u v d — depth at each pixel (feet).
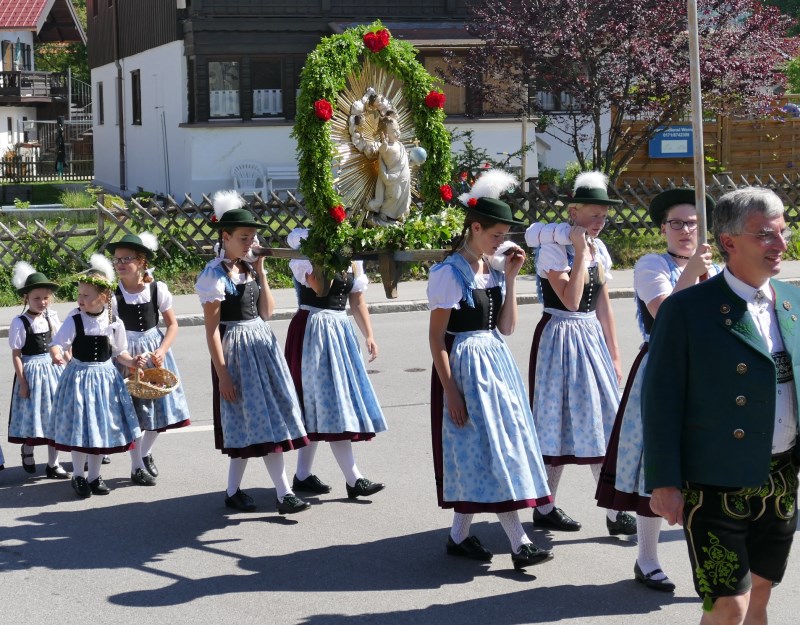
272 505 22.12
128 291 24.17
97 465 23.08
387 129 20.58
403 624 16.08
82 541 20.13
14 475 24.94
